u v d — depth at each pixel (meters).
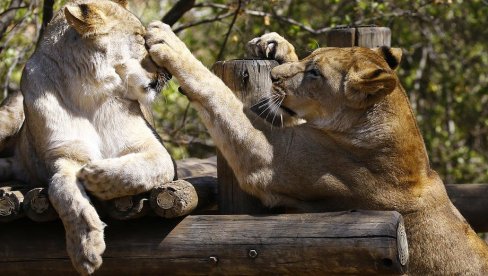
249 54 9.62
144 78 8.57
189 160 11.72
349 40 10.49
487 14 17.03
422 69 17.53
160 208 7.77
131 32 8.57
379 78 8.16
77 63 8.44
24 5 14.30
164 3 17.23
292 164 8.38
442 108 17.66
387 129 8.32
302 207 8.51
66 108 8.45
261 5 15.34
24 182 9.03
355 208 8.34
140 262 7.98
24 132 8.88
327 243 7.52
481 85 17.70
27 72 8.56
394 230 7.39
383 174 8.31
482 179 17.33
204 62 15.88
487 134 18.97
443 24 17.86
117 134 8.57
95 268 7.50
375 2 14.87
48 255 8.11
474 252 8.51
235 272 7.80
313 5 17.03
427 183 8.46
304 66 8.74
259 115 8.66
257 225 7.80
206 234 7.89
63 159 8.23
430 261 8.37
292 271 7.66
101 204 7.89
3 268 8.20
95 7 8.43
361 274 7.49
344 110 8.45
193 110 16.44
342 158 8.38
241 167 8.45
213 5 14.02
